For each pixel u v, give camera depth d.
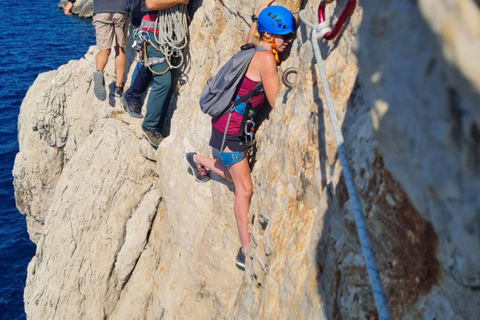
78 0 35.09
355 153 2.42
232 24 5.11
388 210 2.05
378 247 2.09
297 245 2.97
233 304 4.21
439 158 0.95
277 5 4.02
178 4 5.68
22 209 11.12
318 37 2.93
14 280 12.41
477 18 0.80
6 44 28.70
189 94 5.96
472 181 0.89
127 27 6.69
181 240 5.57
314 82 3.18
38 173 10.27
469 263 1.52
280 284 3.01
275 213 3.34
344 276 2.29
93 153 7.06
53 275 6.89
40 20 34.22
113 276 6.66
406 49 1.01
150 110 6.10
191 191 5.40
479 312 1.59
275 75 3.93
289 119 3.59
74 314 6.68
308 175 3.02
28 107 10.88
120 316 6.53
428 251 1.81
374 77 1.14
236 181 4.34
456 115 0.88
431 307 1.79
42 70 24.97
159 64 5.82
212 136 4.31
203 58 5.77
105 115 7.17
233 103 4.05
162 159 6.11
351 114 2.63
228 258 5.02
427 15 0.88
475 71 0.77
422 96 0.96
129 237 6.50
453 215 0.97
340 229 2.44
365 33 1.20
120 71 6.84
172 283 5.65
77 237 6.82
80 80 9.09
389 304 1.98
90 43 29.97
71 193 7.08
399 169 1.10
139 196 6.73
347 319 2.21
